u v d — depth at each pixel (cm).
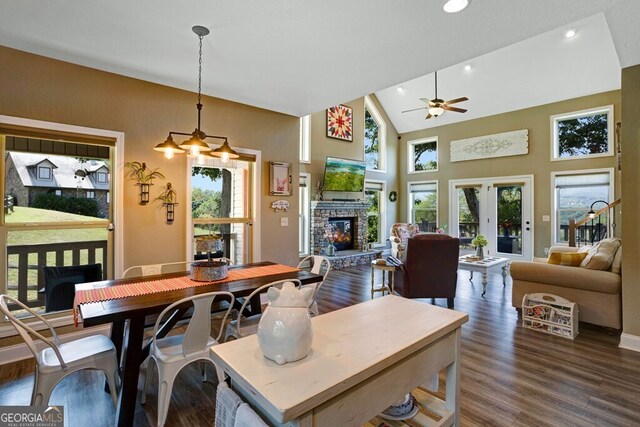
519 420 196
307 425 83
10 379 249
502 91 705
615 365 263
